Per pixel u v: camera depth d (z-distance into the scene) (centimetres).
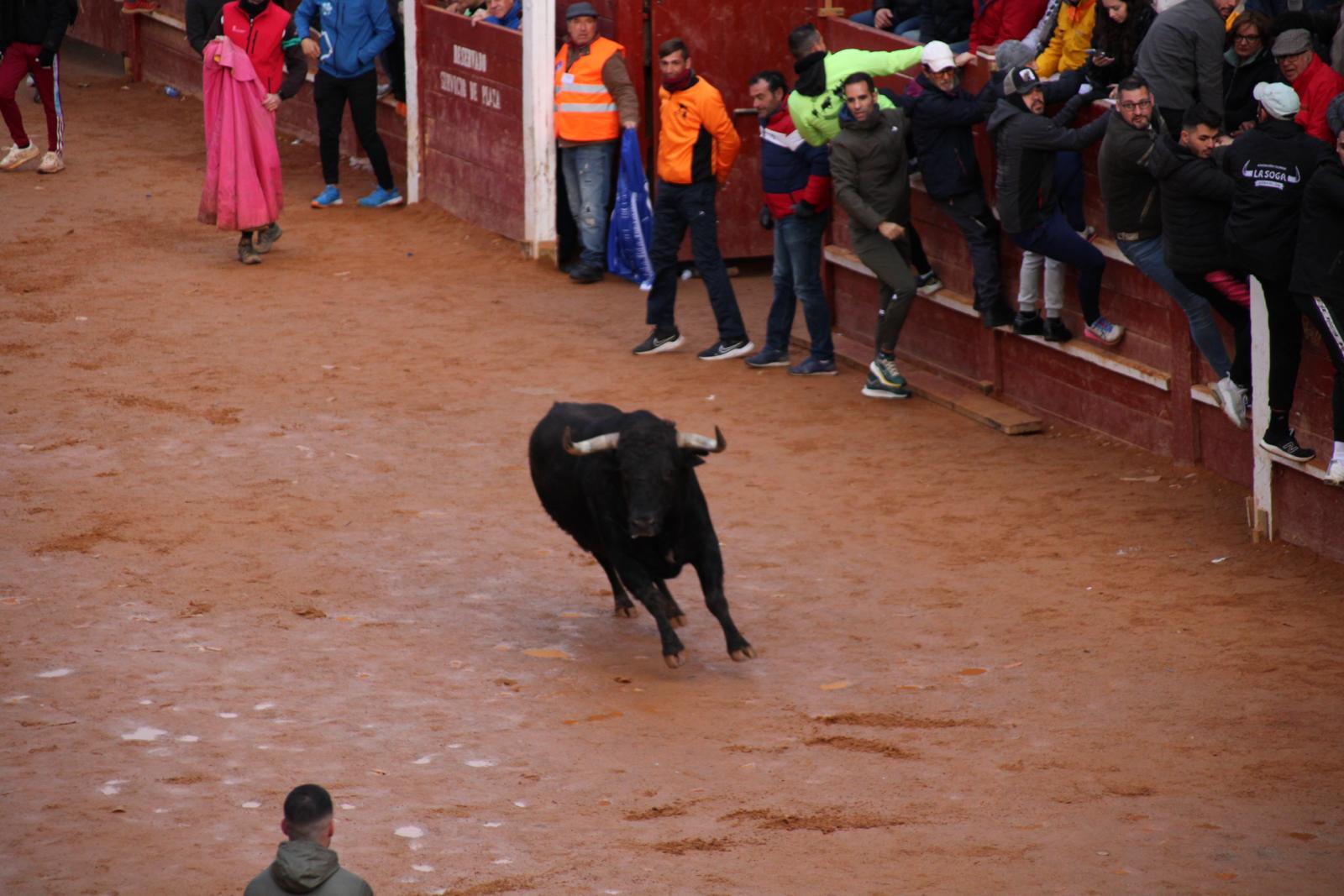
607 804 1329
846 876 1190
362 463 2303
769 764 1414
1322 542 1900
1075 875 1186
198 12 4072
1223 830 1266
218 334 2931
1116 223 2081
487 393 2628
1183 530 2017
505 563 1964
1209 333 2072
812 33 2544
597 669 1655
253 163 3338
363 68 3797
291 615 1772
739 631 1734
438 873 1197
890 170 2444
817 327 2705
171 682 1581
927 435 2442
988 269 2445
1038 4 2589
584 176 3325
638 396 2622
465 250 3566
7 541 1973
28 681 1574
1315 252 1678
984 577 1900
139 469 2258
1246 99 2048
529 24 3344
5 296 3139
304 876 924
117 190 4028
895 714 1526
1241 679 1583
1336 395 1778
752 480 2253
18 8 4062
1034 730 1484
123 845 1239
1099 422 2384
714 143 2725
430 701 1553
